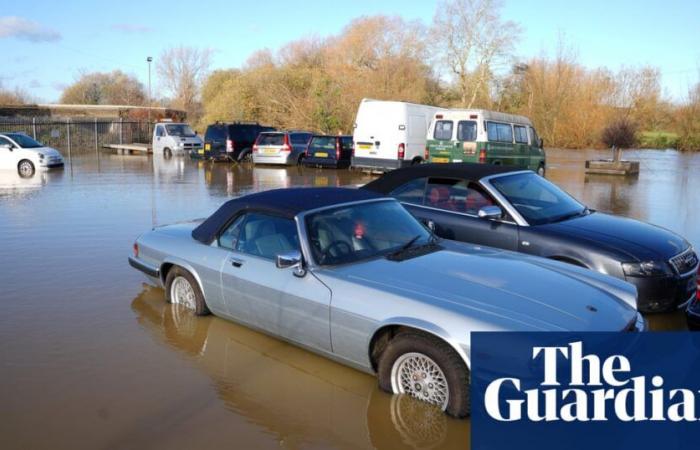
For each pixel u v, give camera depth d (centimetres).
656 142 4606
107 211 1196
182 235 584
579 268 471
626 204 1390
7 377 438
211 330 536
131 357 475
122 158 2789
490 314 363
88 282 683
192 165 2419
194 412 388
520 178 700
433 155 1661
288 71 4356
